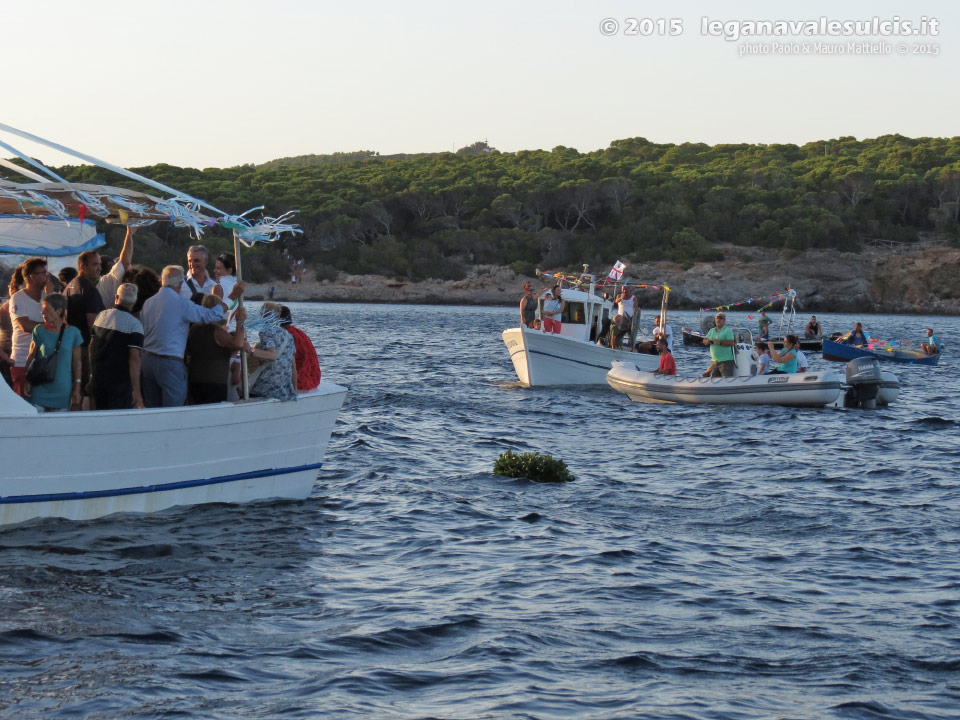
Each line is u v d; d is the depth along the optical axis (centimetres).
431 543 1438
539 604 1179
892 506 1753
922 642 1073
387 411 2909
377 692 908
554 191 17288
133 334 1390
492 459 2164
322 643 1030
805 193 17450
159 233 13475
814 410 3138
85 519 1402
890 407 3316
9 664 942
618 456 2256
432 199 17612
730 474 2044
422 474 1953
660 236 16375
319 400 1636
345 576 1272
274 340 1559
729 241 16538
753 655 1027
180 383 1460
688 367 5150
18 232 1578
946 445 2477
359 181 19500
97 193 1396
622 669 980
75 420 1340
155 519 1465
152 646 1004
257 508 1584
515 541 1462
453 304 15562
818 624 1125
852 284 15100
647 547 1442
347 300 15700
